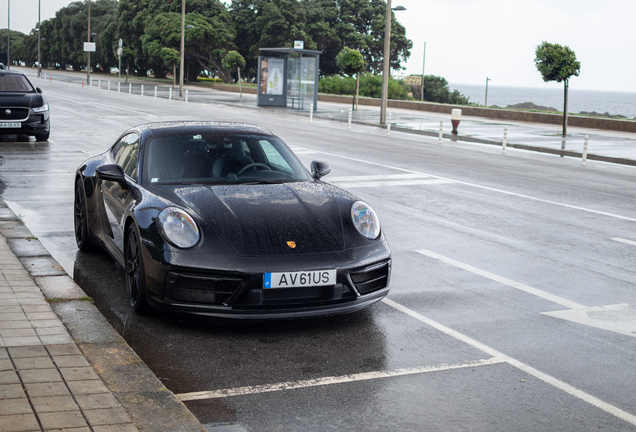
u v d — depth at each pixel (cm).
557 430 321
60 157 1300
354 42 7819
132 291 484
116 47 8269
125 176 544
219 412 330
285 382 368
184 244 425
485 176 1305
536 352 425
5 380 329
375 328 461
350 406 340
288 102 3797
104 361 369
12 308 443
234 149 549
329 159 1476
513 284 581
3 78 1579
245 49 7850
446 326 469
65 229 727
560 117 3219
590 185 1254
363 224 473
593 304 532
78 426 287
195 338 432
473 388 367
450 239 748
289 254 426
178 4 7250
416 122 2981
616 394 365
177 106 3319
